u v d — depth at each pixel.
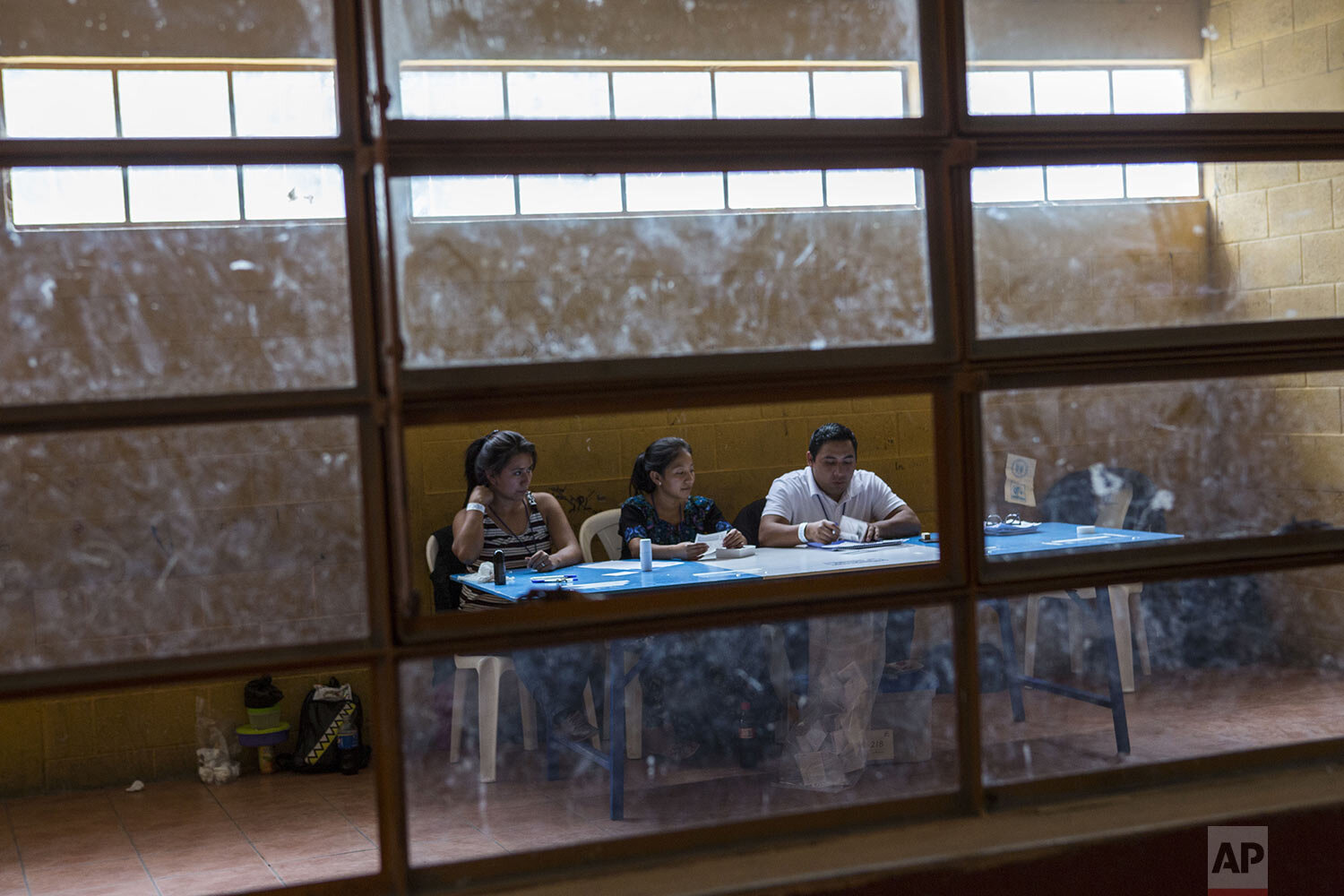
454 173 1.37
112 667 1.28
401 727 1.35
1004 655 2.68
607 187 1.60
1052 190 1.86
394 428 1.31
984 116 1.49
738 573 3.69
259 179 1.38
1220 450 2.35
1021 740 3.41
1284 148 1.62
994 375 1.51
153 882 3.35
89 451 1.43
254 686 4.46
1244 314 2.90
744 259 1.62
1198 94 2.23
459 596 4.44
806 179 1.61
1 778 4.26
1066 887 1.49
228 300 1.36
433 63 1.55
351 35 1.32
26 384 1.33
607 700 3.69
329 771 4.43
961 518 1.50
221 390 1.36
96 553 1.43
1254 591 3.75
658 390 1.41
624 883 1.39
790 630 3.73
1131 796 1.57
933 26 1.49
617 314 1.60
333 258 1.38
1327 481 3.41
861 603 1.47
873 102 1.61
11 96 2.33
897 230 1.60
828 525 4.27
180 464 1.46
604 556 4.82
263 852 3.56
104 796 4.26
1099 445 2.23
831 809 1.50
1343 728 3.26
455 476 4.83
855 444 4.49
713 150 1.43
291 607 1.48
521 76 1.60
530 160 1.39
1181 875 1.53
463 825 3.38
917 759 3.49
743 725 3.82
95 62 2.36
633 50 1.65
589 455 5.05
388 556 1.34
